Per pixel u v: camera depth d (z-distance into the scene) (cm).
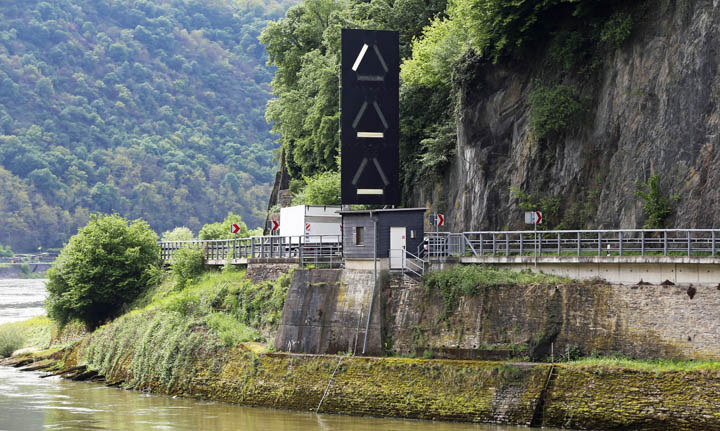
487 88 7606
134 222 10069
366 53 6900
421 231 6216
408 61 8988
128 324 7975
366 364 5762
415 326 5878
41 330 10325
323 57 11100
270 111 12862
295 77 12400
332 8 12312
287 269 7069
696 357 5062
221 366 6544
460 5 8056
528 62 7362
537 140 7119
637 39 6494
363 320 6044
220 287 7594
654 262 5234
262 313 6931
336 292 6234
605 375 5006
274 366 6156
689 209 5925
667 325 5162
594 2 6856
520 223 7150
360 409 5644
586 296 5400
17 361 8906
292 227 7912
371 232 6144
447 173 8350
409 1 10000
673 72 6181
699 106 5972
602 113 6706
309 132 11369
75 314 9481
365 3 10638
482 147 7562
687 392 4778
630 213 6319
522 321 5522
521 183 7200
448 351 5703
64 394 7019
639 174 6309
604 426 4912
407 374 5581
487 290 5656
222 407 6169
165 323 7381
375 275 6047
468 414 5294
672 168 6091
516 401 5194
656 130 6238
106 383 7538
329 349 6141
